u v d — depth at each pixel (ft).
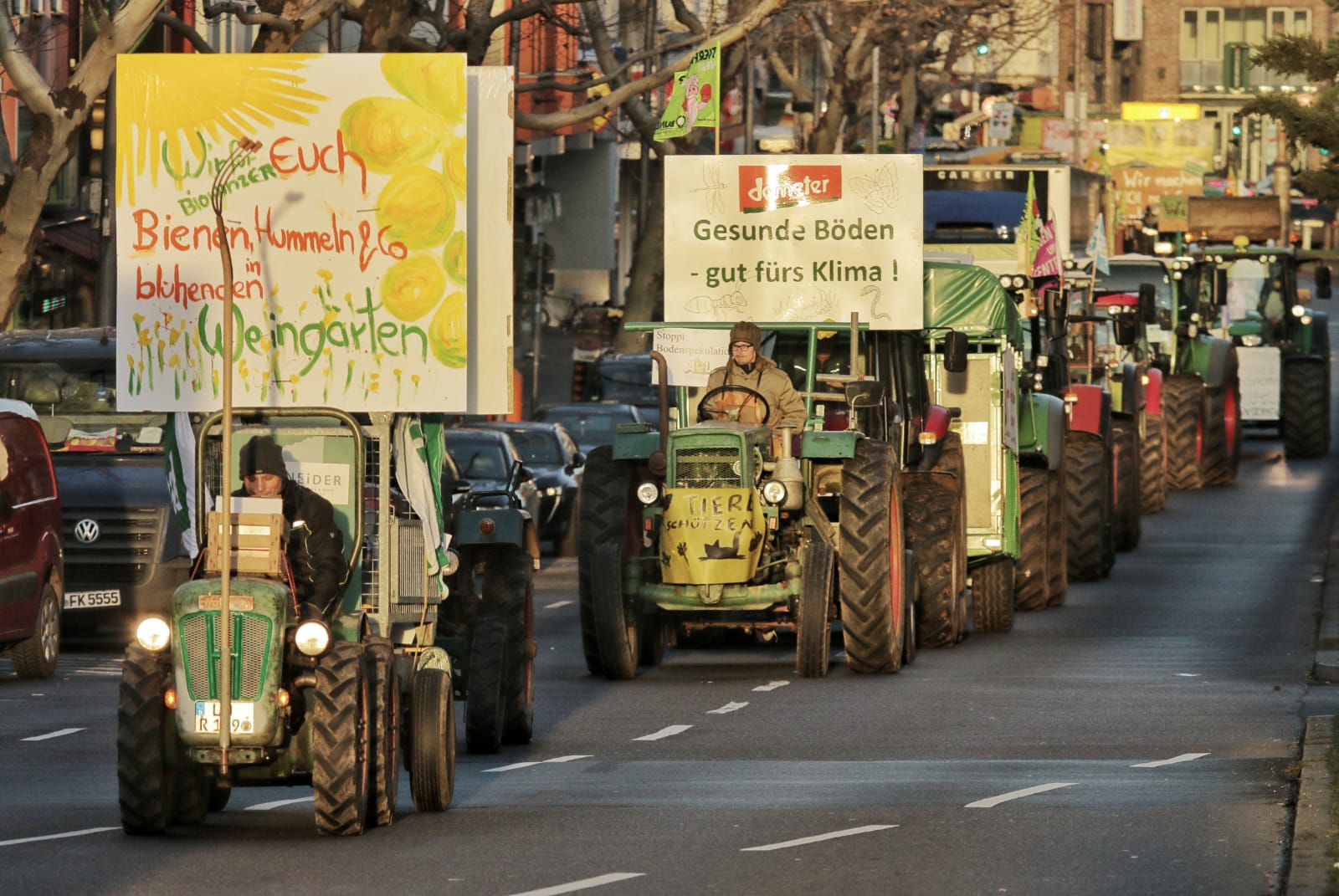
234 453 94.12
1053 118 527.40
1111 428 214.48
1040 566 183.73
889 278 156.04
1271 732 117.60
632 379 316.60
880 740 116.88
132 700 87.51
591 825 91.09
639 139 357.00
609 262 519.60
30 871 81.15
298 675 87.61
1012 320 172.24
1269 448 350.02
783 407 144.87
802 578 142.31
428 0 225.76
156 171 97.09
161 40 266.57
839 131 394.11
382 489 95.61
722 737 119.24
